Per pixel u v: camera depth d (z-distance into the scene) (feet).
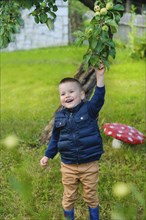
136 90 25.80
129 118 19.20
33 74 33.09
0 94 26.58
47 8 10.00
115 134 14.55
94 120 9.04
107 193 11.14
